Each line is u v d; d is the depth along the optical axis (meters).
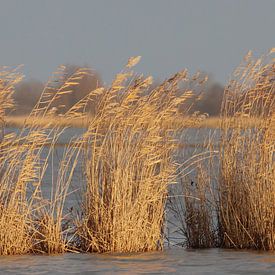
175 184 56.19
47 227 51.62
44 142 51.81
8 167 51.00
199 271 45.12
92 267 46.22
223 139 55.25
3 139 51.25
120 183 52.09
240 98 55.09
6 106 51.62
